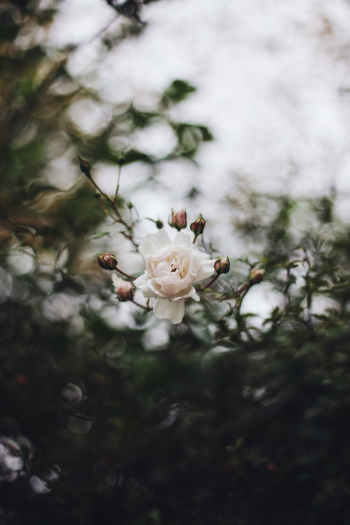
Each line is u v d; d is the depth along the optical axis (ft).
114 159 2.80
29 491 2.48
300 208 2.82
